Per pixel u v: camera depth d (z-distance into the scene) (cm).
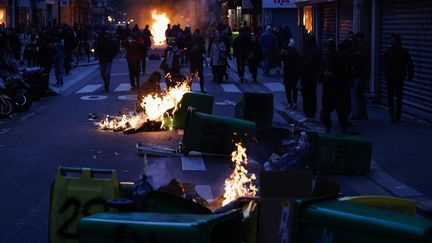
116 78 2966
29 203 902
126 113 1773
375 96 1959
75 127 1596
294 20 3841
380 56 1973
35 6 5216
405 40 1797
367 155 1089
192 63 2350
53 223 589
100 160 1195
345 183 1045
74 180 589
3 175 1074
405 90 1791
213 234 480
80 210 586
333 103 1442
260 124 1414
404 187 988
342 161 1082
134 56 2417
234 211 500
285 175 550
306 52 1675
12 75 1877
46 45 2550
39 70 2177
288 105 1923
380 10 1966
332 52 1431
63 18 6825
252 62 2659
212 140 1206
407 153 1227
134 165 1153
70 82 2805
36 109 1956
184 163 1170
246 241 527
